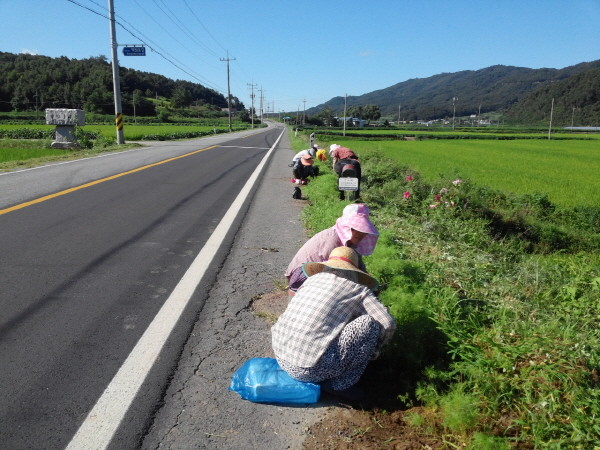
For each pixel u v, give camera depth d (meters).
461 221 10.95
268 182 13.58
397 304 3.76
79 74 141.12
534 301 5.30
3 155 20.17
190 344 3.80
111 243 6.52
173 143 30.80
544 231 12.59
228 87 77.75
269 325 4.21
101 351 3.62
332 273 3.25
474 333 3.82
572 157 35.88
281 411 3.02
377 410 3.04
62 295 4.62
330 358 2.98
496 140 68.25
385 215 9.52
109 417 2.87
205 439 2.73
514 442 2.64
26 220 7.57
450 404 2.86
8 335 3.79
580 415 2.68
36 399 3.00
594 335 4.23
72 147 24.38
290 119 170.50
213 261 5.93
